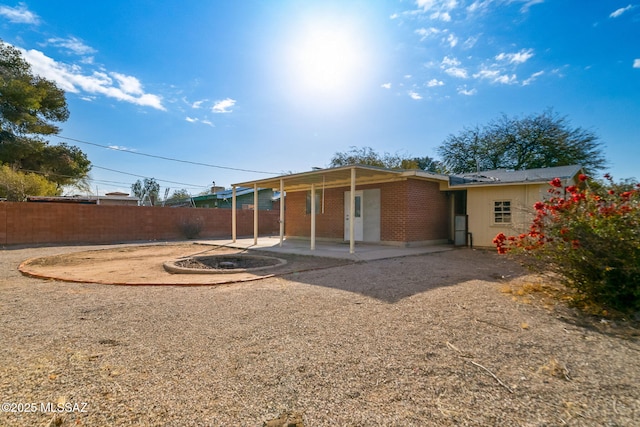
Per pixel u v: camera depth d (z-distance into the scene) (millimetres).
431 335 3426
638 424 1964
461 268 7465
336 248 11273
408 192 11617
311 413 2078
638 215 4129
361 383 2459
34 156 22578
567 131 22969
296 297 5062
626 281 4070
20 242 13844
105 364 2779
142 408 2117
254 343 3248
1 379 2498
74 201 19656
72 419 1993
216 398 2248
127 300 4977
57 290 5691
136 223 16500
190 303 4785
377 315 4121
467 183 11844
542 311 4258
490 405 2178
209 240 16328
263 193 31281
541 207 4980
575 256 4340
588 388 2396
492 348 3102
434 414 2076
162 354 2990
